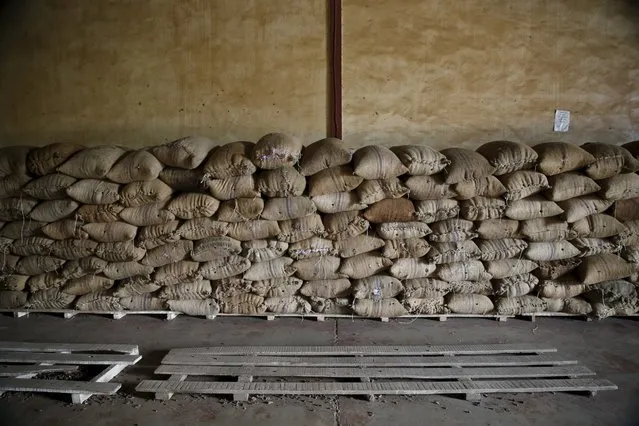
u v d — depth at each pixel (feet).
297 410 8.06
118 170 11.30
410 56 14.92
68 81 15.25
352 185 11.18
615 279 12.10
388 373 9.03
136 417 7.86
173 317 12.53
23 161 11.91
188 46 14.98
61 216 11.80
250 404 8.23
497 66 15.03
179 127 15.19
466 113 15.10
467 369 9.25
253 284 12.05
